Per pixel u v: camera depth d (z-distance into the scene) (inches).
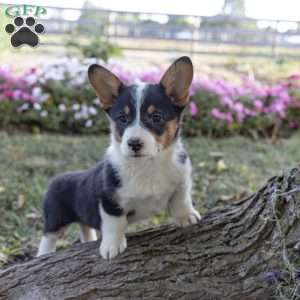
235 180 57.7
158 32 121.6
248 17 118.6
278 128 83.4
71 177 39.4
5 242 45.3
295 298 28.9
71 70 83.9
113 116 33.7
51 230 40.4
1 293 31.1
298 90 89.9
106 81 34.5
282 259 30.1
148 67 93.5
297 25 121.1
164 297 29.8
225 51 126.4
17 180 56.8
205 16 110.7
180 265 30.9
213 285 30.2
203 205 50.5
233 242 31.7
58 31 106.1
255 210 32.1
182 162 33.3
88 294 30.0
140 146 31.1
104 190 32.8
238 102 84.1
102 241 32.4
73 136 76.8
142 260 31.2
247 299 29.8
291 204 30.5
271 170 60.9
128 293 30.0
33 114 78.7
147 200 33.3
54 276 31.1
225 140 75.9
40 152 66.0
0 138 71.5
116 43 108.3
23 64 94.4
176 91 33.7
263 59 123.4
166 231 33.1
